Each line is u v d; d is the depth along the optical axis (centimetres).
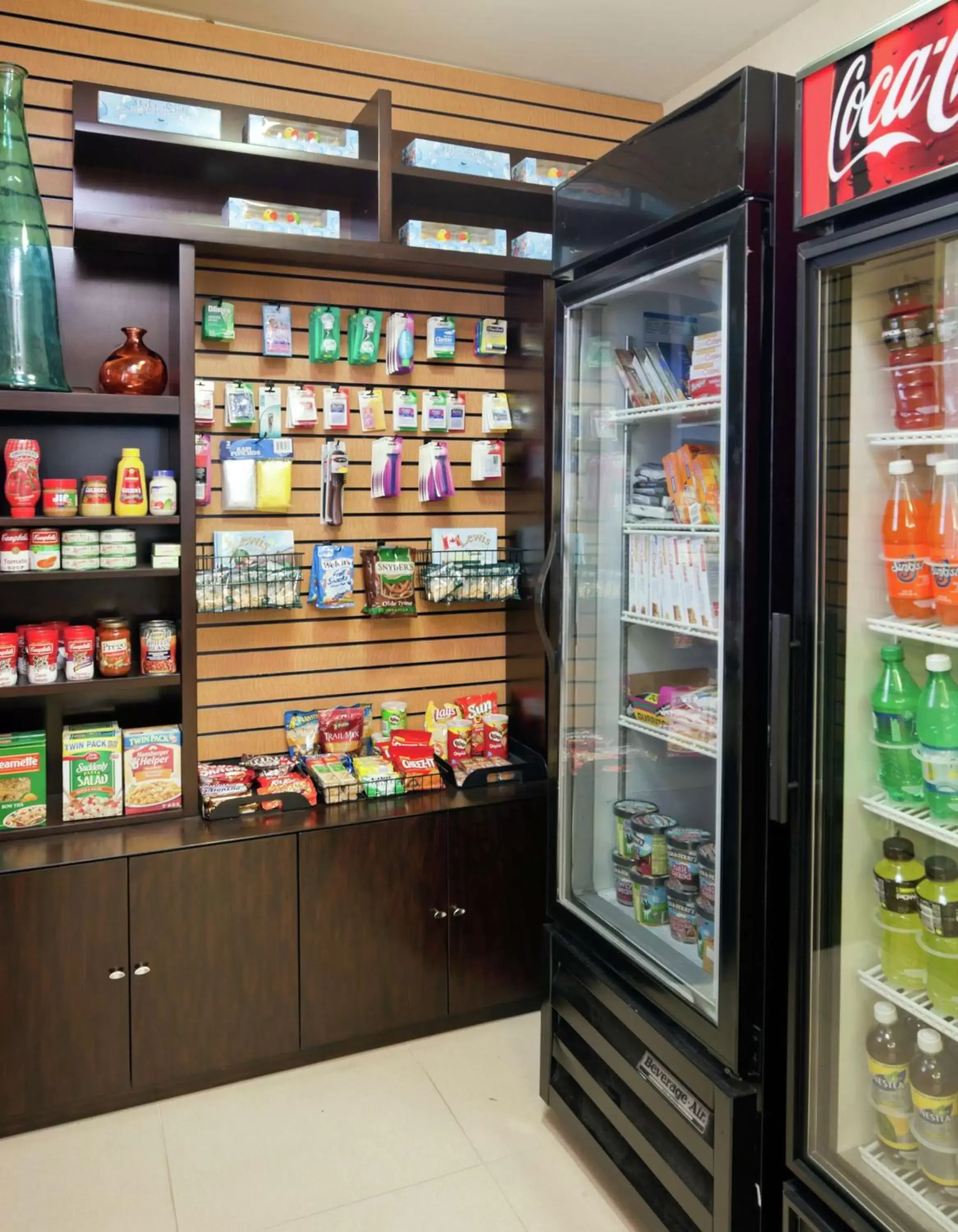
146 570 282
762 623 184
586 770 264
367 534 344
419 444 350
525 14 304
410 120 338
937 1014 172
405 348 332
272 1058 286
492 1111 269
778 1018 190
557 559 256
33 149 290
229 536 316
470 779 321
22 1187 237
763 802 187
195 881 272
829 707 182
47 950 258
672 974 213
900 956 183
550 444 330
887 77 154
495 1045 303
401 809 300
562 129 362
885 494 184
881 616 188
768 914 187
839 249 163
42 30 290
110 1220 226
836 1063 186
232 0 296
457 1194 235
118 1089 268
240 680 330
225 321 310
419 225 313
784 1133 194
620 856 257
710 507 220
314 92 324
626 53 332
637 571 252
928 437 165
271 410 319
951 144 144
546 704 338
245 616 329
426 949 303
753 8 300
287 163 296
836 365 175
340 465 329
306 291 329
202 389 309
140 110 279
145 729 291
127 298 300
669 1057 208
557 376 252
